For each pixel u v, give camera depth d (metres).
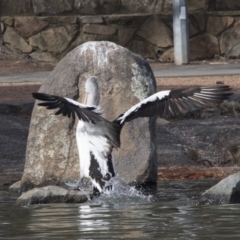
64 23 34.47
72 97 14.21
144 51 34.53
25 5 35.38
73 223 10.85
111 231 10.22
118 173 13.88
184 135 18.64
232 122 19.44
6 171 16.03
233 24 34.66
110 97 14.25
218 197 12.51
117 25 34.38
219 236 9.75
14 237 10.01
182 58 32.81
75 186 13.27
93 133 12.08
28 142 14.41
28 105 20.81
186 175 15.30
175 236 9.80
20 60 32.88
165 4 34.91
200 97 9.95
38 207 12.32
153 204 12.37
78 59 14.33
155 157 14.13
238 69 29.09
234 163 16.91
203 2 35.06
